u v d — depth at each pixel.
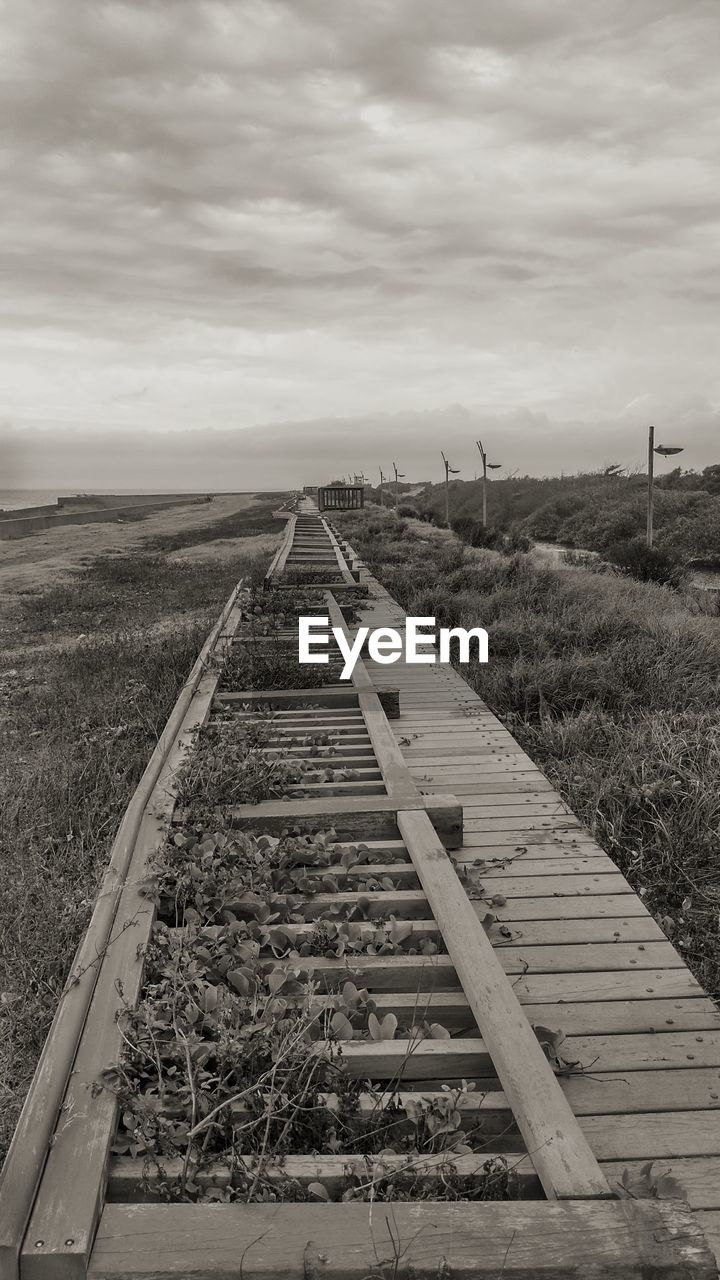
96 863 4.69
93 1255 1.84
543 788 5.33
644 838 5.08
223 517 46.53
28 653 11.27
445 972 3.20
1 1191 1.95
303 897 3.73
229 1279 1.80
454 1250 1.82
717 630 9.94
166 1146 2.21
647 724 6.76
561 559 23.03
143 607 14.80
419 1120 2.44
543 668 8.14
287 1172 2.20
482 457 29.39
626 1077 2.82
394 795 4.63
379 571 16.98
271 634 9.30
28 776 6.12
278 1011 2.81
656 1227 1.87
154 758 4.95
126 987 2.83
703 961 3.91
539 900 3.95
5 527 35.41
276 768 5.01
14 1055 3.28
